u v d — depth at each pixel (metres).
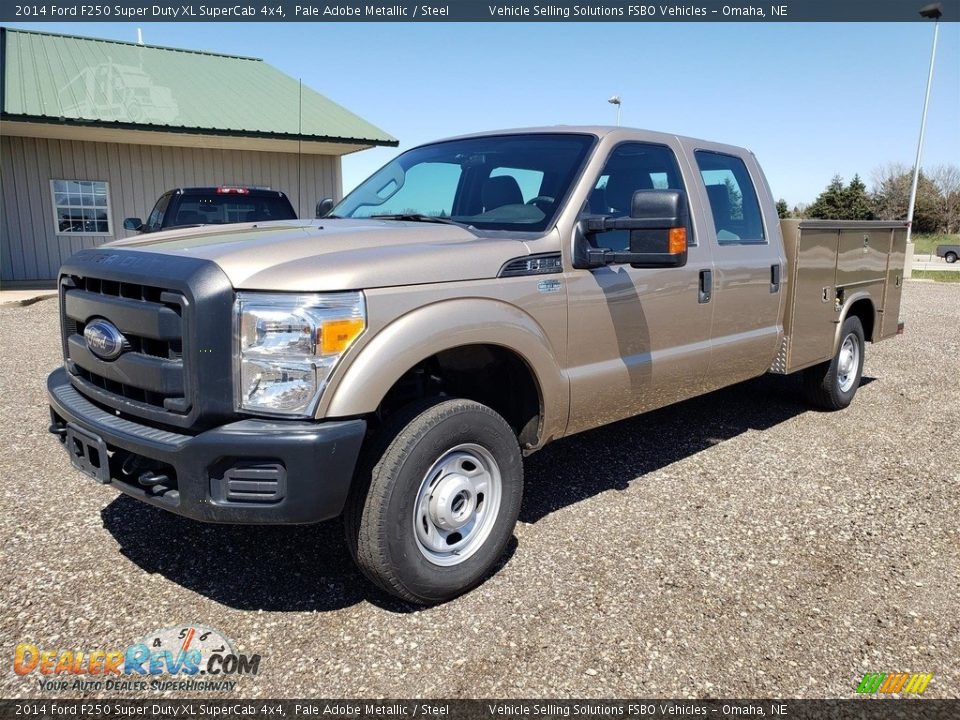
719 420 6.03
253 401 2.76
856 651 2.88
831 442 5.49
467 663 2.76
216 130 15.16
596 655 2.81
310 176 18.64
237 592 3.24
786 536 3.86
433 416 3.01
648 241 3.38
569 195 3.71
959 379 7.73
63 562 3.46
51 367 7.56
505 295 3.29
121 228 16.95
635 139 4.22
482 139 4.52
